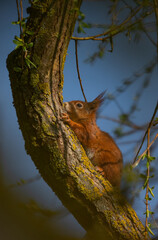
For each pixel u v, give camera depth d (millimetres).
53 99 8281
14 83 8086
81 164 8539
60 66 8203
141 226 8750
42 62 7965
